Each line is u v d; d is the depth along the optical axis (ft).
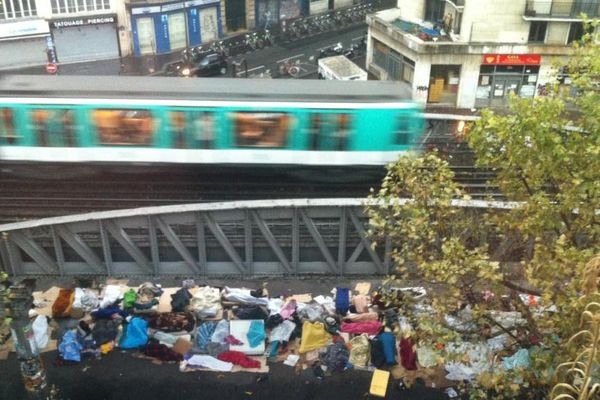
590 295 24.89
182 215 54.70
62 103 70.38
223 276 57.88
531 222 39.86
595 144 40.04
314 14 163.63
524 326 43.19
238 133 72.08
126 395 48.03
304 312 53.01
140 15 135.33
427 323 41.73
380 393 47.83
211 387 48.67
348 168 74.95
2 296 45.16
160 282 57.47
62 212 70.33
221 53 136.77
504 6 109.81
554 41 112.06
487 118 41.52
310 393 48.32
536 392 42.32
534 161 41.19
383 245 57.72
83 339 51.78
